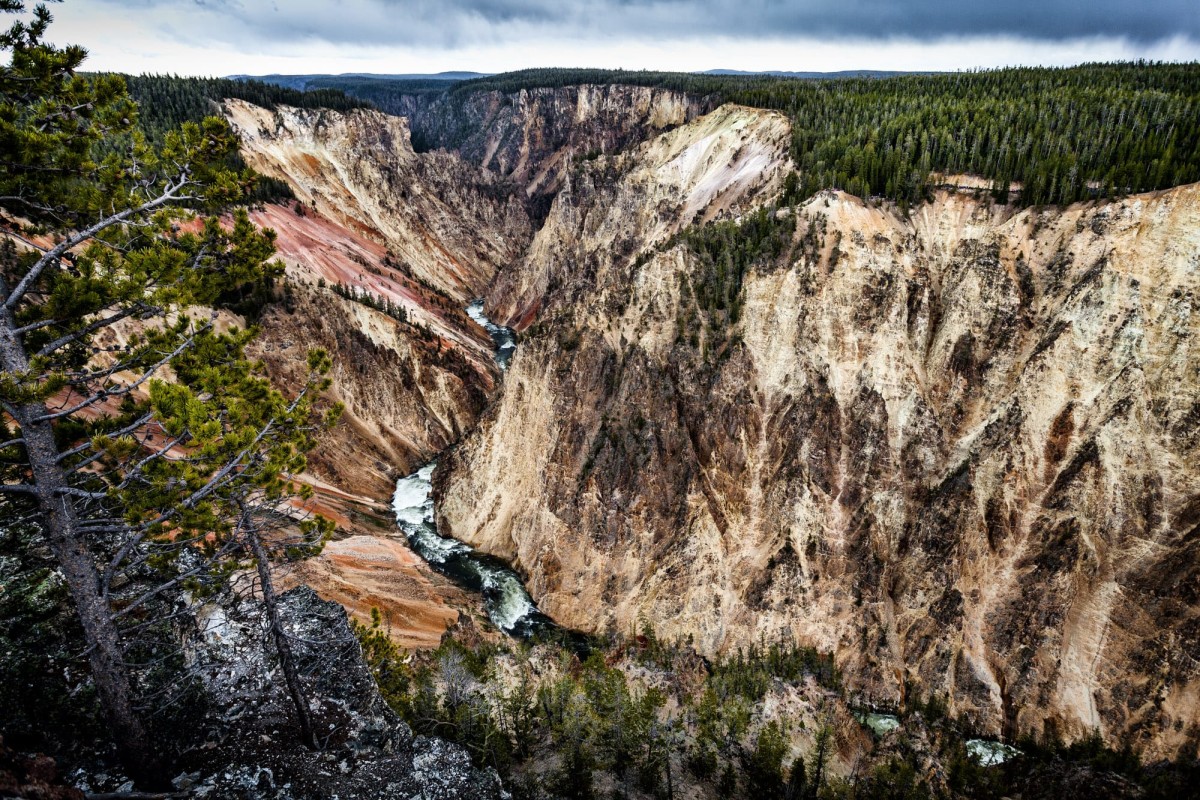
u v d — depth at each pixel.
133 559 17.56
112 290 13.71
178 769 15.77
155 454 15.16
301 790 16.34
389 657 30.81
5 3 12.52
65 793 11.73
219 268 16.52
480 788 18.38
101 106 13.88
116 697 13.84
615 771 35.75
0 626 15.01
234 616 20.41
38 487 13.11
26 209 13.91
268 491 16.58
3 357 12.88
